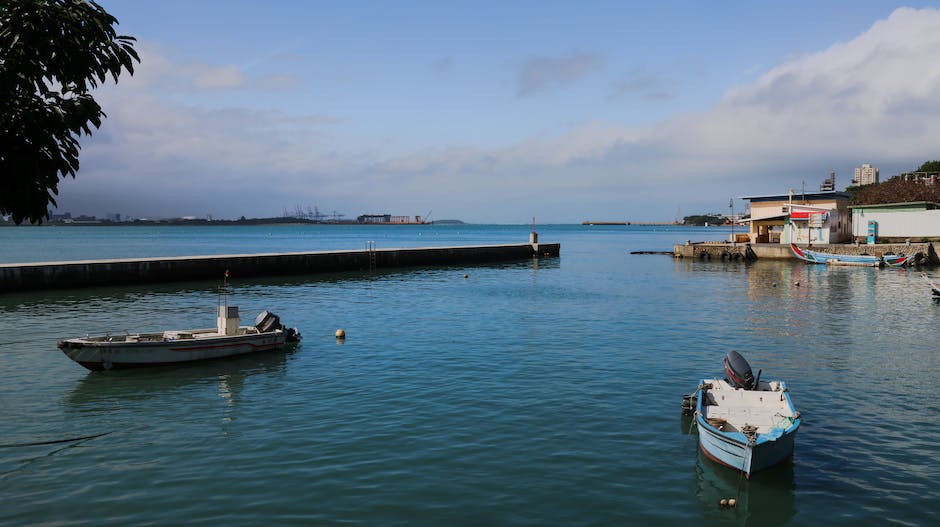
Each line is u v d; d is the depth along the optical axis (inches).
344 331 1301.7
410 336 1243.2
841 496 533.3
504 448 634.2
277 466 587.5
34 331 1314.0
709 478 566.9
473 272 2881.4
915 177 4362.7
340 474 569.0
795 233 3272.6
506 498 523.2
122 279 2183.8
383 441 652.7
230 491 534.0
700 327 1348.4
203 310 1625.2
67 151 260.8
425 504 510.0
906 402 793.6
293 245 5831.7
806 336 1244.5
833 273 2635.3
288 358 1050.7
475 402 789.2
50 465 593.3
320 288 2170.3
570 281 2439.7
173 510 500.1
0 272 1925.4
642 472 579.2
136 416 744.3
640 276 2645.2
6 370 968.9
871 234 3093.0
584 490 539.8
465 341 1188.5
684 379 904.9
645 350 1104.2
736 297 1892.2
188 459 606.2
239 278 2464.3
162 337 1065.5
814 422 716.7
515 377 914.7
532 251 3907.5
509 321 1430.9
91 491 535.8
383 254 3016.7
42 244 5772.6
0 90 240.4
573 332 1284.4
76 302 1772.9
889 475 573.9
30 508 505.4
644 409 763.4
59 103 255.0
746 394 700.0
